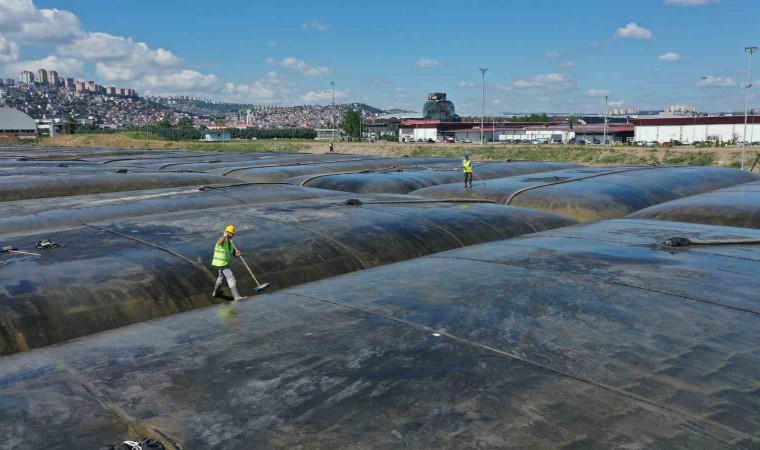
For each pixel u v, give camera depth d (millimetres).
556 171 44094
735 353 9914
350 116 150625
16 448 7680
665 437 7484
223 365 10172
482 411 8195
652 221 23781
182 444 7660
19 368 10523
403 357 10094
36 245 17828
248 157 63375
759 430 7629
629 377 9117
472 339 10773
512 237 22781
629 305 12305
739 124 103125
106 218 23922
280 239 18984
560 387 8820
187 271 16031
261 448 7516
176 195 28625
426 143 121000
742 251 16953
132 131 194750
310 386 9164
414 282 14953
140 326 12977
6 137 162625
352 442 7555
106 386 9523
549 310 12188
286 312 13102
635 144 105062
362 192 36062
